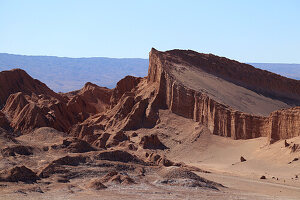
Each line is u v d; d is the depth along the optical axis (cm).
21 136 11306
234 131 11581
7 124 12781
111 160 8131
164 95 13362
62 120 13975
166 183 7094
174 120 12644
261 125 11212
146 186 6800
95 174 7369
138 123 12850
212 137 11731
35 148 8700
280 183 7956
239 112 11681
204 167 9900
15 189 6012
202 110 12388
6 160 7612
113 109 14325
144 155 9819
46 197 5700
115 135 11894
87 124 14162
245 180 8162
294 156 9306
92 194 6041
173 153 11306
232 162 10325
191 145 11525
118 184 6806
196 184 7044
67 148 8800
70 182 6900
